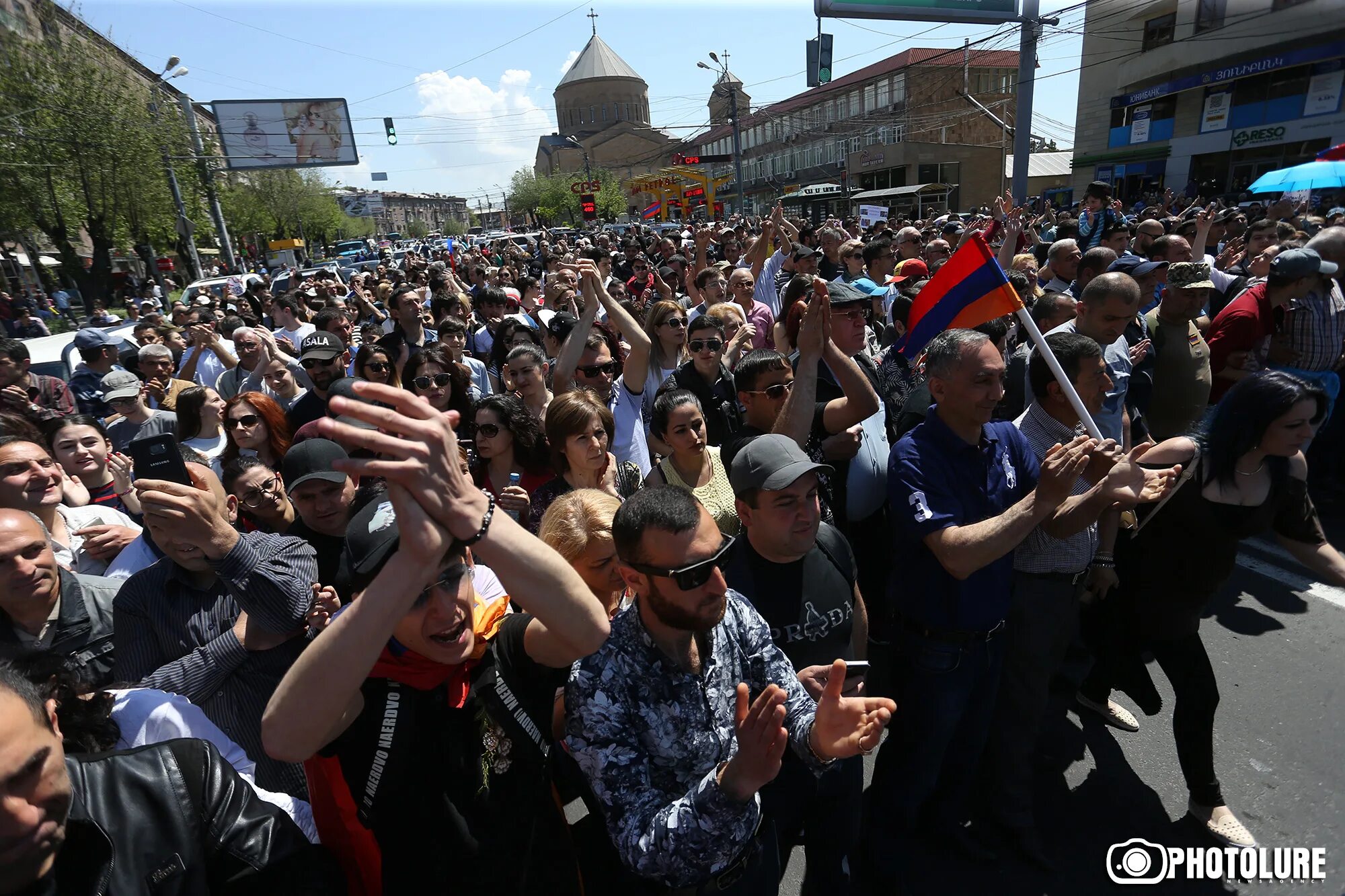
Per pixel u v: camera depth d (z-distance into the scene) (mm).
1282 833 2611
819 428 3178
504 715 1614
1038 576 2535
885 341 5555
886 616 3160
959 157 43719
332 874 1549
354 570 1462
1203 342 4234
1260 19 22844
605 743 1549
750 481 2047
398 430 1116
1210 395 4535
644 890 1758
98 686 2203
